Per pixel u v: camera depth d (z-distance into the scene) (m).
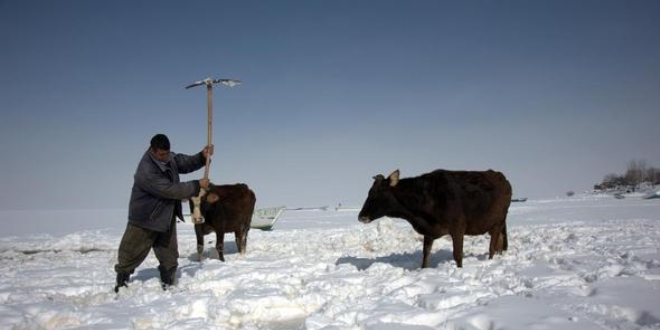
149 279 7.88
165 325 5.02
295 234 20.19
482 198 8.09
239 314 5.79
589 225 16.86
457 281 6.11
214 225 11.16
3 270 9.93
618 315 4.23
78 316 5.26
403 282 6.49
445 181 7.93
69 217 54.31
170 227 7.43
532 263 7.12
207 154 7.59
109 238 20.77
